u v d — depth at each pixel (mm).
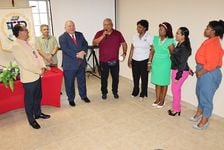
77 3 4891
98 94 4461
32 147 2801
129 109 3787
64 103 4066
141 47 3814
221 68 3219
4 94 3367
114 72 4043
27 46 2928
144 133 3066
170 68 3527
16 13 4070
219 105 3379
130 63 4117
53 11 4754
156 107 3846
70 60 3670
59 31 4914
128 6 4793
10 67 3365
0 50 4109
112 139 2943
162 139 2924
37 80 3062
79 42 3691
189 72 3285
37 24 4871
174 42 3445
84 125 3297
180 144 2811
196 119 3338
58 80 3668
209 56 2715
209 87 2861
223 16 3102
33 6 4414
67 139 2959
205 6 3293
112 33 3791
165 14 3957
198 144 2803
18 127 3270
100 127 3236
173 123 3309
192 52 3621
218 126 3205
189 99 3852
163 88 3736
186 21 3617
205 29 3076
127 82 5168
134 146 2789
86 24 5090
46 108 3861
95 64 5656
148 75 4250
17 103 3547
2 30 4027
